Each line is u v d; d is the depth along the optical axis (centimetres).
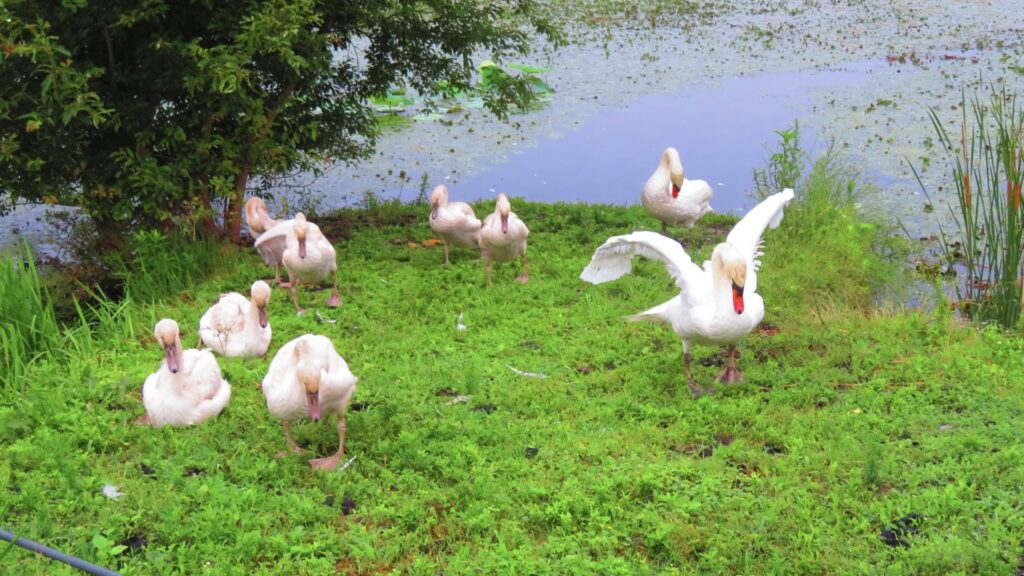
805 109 2069
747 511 686
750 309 854
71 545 659
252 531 665
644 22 3006
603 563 633
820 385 891
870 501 700
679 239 1387
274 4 1173
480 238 1156
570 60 2547
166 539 665
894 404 844
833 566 631
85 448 795
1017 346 979
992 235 1093
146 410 848
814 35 2780
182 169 1246
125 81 1252
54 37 1091
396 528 680
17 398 891
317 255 1084
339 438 795
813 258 1258
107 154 1284
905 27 2855
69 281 1337
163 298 1190
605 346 998
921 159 1744
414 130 2064
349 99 1508
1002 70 2295
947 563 626
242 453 774
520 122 2083
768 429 804
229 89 1127
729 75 2366
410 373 934
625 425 823
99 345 1040
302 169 1515
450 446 782
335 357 759
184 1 1231
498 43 1552
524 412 855
